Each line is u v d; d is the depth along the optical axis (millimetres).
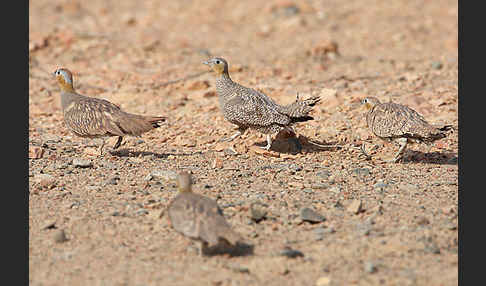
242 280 15094
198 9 60469
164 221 18156
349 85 33250
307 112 23719
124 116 23125
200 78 35594
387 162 23625
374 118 23359
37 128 28484
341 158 24219
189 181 16750
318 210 18781
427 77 34000
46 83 35500
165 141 26594
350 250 16469
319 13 55688
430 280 15125
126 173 22219
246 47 45625
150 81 34812
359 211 18625
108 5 62250
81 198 19891
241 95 24484
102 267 15828
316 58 40094
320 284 14938
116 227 17859
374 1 61531
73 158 24016
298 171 22500
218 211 15812
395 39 47062
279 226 17797
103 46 42156
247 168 22828
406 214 18453
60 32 43438
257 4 60750
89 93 33531
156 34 49812
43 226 17891
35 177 21578
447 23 52844
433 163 23500
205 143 26203
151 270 15609
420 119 22688
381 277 15227
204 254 16344
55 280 15289
